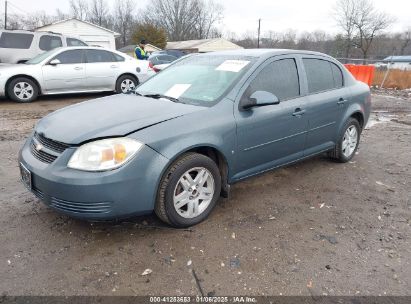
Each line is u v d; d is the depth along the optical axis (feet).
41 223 11.32
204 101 11.96
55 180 9.46
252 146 12.48
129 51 172.86
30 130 22.44
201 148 11.68
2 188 13.79
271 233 11.15
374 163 17.85
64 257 9.72
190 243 10.46
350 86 17.11
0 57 37.73
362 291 8.80
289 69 14.11
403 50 184.24
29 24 217.97
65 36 40.42
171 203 10.58
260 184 14.79
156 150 10.02
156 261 9.64
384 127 26.20
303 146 14.75
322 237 11.03
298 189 14.43
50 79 32.17
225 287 8.80
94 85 34.37
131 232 10.93
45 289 8.59
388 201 13.64
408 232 11.48
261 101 11.85
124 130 9.91
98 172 9.38
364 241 10.90
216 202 12.32
